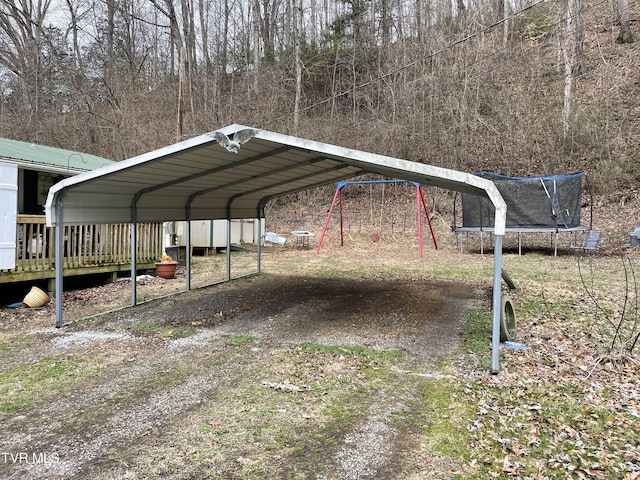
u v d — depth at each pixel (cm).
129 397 368
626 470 257
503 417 327
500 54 1953
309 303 722
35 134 2050
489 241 1459
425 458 273
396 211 1850
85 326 594
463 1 2233
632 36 1877
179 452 281
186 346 508
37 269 766
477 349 486
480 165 1741
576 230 1179
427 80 1922
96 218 637
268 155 595
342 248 1465
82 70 2267
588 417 325
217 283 912
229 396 369
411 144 1897
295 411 340
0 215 715
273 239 1502
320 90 2425
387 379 405
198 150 526
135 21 2373
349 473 257
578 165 1538
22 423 322
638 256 1096
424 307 686
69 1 2339
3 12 2047
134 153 2027
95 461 271
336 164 703
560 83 1797
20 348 501
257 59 2278
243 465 266
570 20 1708
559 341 502
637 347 470
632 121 1543
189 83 2209
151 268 1020
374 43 2328
